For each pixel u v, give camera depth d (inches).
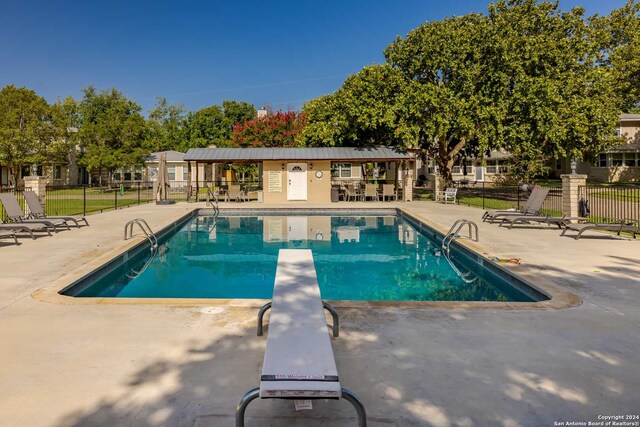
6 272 229.8
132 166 1349.7
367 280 282.0
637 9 1155.3
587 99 780.6
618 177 1238.9
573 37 829.8
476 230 343.0
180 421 90.8
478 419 92.4
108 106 1766.7
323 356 83.9
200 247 402.6
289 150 838.5
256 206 711.7
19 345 131.5
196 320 155.2
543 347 131.8
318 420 91.1
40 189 504.4
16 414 93.3
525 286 217.2
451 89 798.5
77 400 99.3
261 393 73.7
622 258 271.9
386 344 133.6
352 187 890.1
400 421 91.3
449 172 962.7
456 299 237.0
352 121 870.4
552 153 870.4
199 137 1736.0
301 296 123.8
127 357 123.0
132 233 375.6
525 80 740.0
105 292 251.6
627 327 149.3
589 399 101.0
